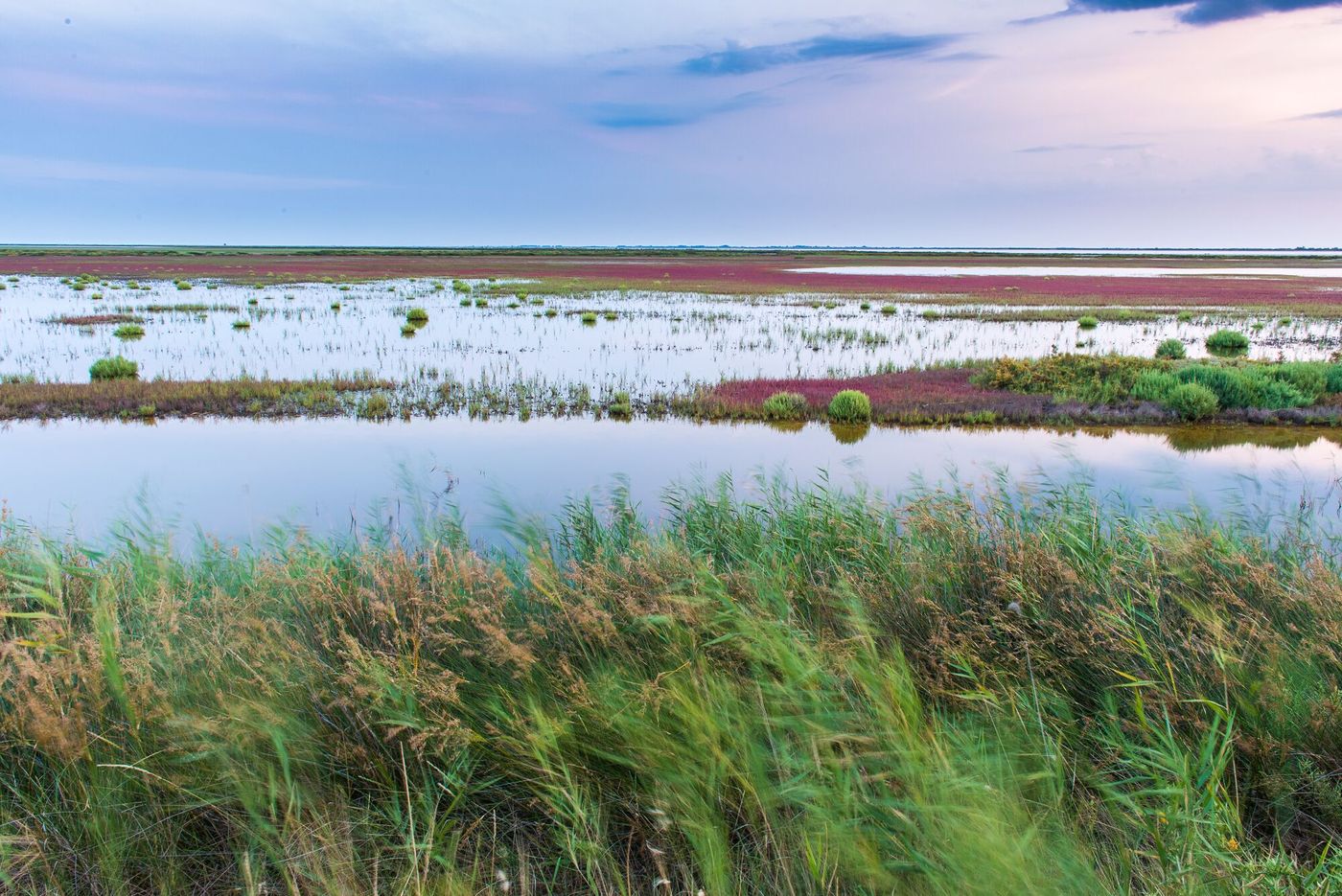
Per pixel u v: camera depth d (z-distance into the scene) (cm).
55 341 2570
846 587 413
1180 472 1094
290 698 306
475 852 263
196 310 3697
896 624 395
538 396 1702
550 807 270
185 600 384
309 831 259
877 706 289
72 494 948
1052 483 834
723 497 656
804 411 1558
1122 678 334
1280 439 1362
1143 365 1841
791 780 262
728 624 349
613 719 286
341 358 2250
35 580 352
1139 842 255
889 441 1334
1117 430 1440
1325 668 335
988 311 3803
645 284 5978
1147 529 514
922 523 473
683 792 263
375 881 241
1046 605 384
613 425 1448
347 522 821
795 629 361
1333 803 272
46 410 1484
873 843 242
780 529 589
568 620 352
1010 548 429
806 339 2772
